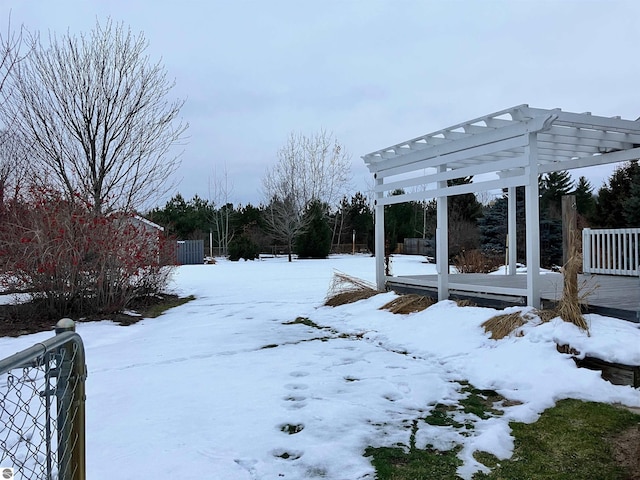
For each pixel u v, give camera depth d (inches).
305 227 1122.7
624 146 277.6
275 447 116.2
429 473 102.8
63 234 321.7
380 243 351.9
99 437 123.3
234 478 101.0
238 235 1266.0
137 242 382.0
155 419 136.2
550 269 653.3
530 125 218.1
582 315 193.9
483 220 928.9
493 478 100.5
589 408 138.8
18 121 398.0
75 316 332.8
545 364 167.2
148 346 238.7
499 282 303.1
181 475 102.3
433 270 693.9
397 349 219.8
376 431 125.9
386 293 330.6
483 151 251.8
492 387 161.5
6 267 315.6
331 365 193.6
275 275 650.8
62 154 407.5
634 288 263.4
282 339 247.8
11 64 360.2
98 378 181.6
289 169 1273.4
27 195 348.5
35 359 63.1
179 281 573.6
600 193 781.9
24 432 123.0
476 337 208.5
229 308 361.4
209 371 188.4
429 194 292.4
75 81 407.2
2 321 313.9
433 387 162.6
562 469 104.3
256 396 155.7
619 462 107.2
